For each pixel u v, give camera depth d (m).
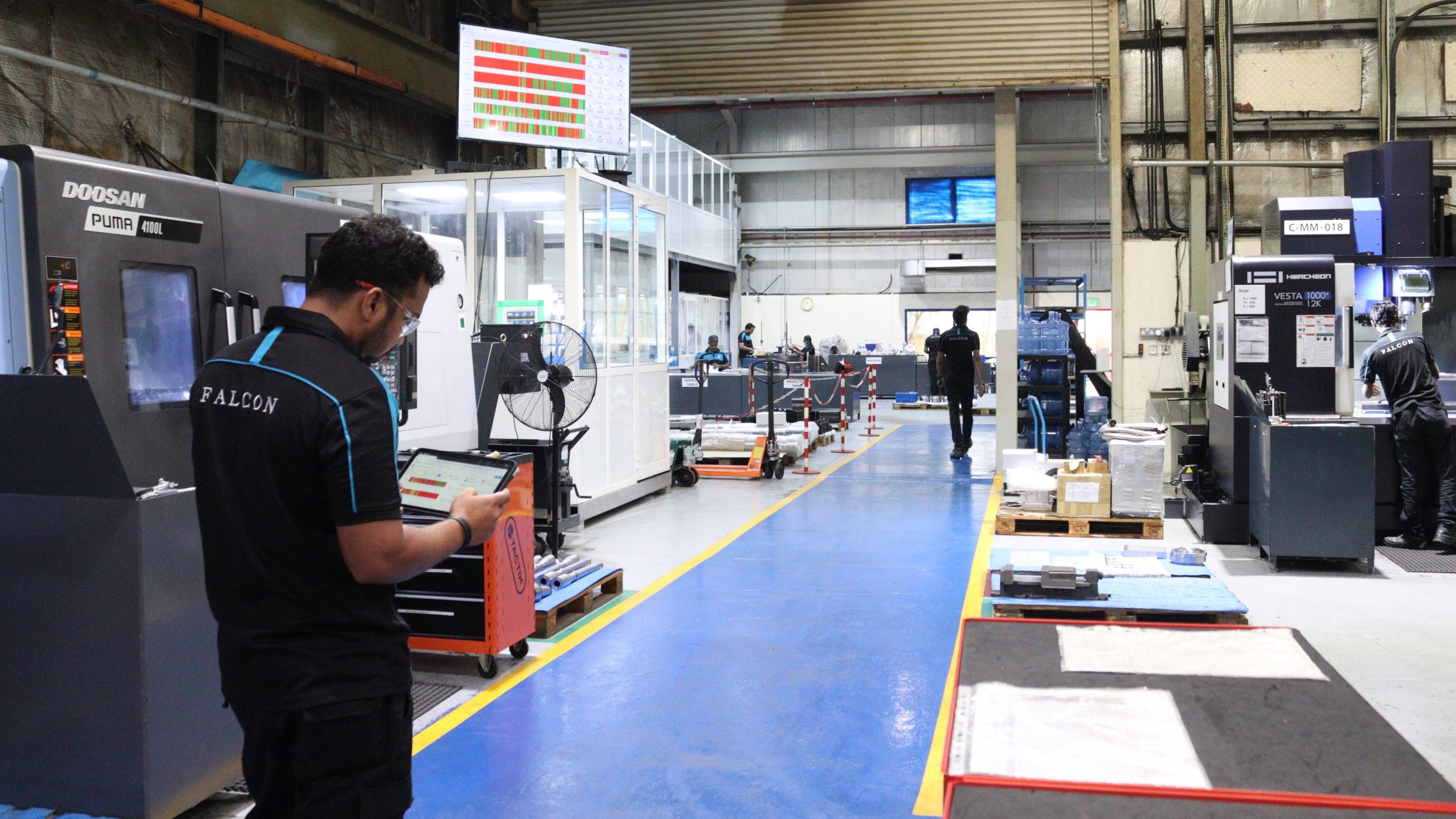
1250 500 7.00
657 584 6.16
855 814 3.21
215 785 3.23
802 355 20.03
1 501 3.04
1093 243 22.31
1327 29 9.96
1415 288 7.67
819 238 23.73
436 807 3.27
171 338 3.57
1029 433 11.18
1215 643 1.86
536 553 6.29
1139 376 9.95
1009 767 1.39
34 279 3.09
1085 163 20.83
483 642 4.44
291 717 1.79
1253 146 10.16
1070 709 1.58
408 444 4.97
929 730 3.87
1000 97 10.41
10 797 3.11
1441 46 9.91
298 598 1.78
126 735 2.99
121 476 2.88
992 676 1.72
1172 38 10.13
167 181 3.53
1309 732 1.48
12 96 7.69
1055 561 5.78
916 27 10.30
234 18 8.96
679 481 10.20
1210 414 8.06
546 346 6.69
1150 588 5.14
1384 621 5.25
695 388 16.58
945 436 14.97
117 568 2.96
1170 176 10.11
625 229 8.83
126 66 8.68
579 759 3.63
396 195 8.41
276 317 1.87
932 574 6.38
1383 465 7.23
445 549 1.92
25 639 3.06
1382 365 6.98
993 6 10.17
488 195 8.04
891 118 21.73
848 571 6.48
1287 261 7.08
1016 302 10.51
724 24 10.57
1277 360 7.11
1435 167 9.93
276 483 1.76
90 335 3.22
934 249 23.30
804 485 10.28
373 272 1.88
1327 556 6.24
